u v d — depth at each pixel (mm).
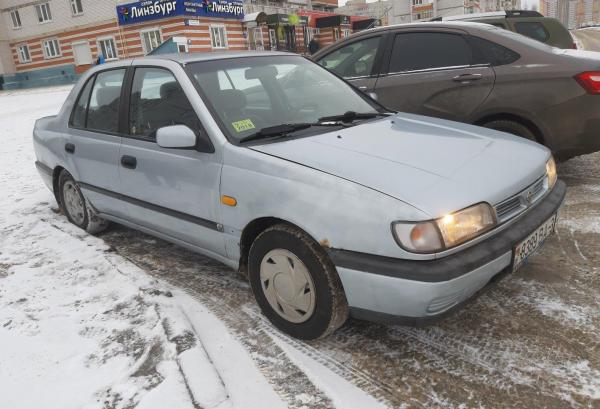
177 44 23234
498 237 2277
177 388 2291
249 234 2766
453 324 2652
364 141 2758
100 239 4203
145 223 3527
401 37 5008
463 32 4664
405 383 2238
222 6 27188
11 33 32188
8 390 2412
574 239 3508
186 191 2990
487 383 2197
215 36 27234
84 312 3045
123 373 2447
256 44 30438
